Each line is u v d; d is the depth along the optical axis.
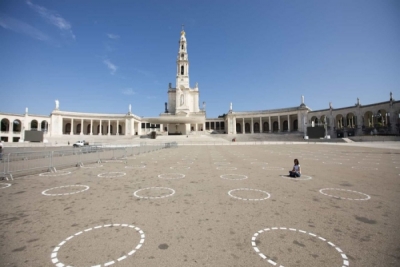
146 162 18.23
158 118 70.00
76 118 78.12
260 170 13.75
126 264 3.69
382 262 3.75
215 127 104.50
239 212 6.19
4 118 66.75
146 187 9.18
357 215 5.95
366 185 9.49
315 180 10.59
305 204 6.90
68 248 4.22
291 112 80.50
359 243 4.42
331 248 4.23
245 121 96.12
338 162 17.75
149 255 3.97
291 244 4.38
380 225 5.29
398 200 7.30
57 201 7.21
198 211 6.28
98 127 89.25
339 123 83.00
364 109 63.38
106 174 12.33
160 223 5.43
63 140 64.06
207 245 4.34
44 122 77.94
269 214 6.03
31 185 9.55
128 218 5.75
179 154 26.64
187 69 91.38
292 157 22.19
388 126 57.53
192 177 11.43
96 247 4.26
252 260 3.81
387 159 19.91
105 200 7.33
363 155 23.94
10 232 4.90
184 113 83.75
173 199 7.45
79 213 6.11
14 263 3.71
